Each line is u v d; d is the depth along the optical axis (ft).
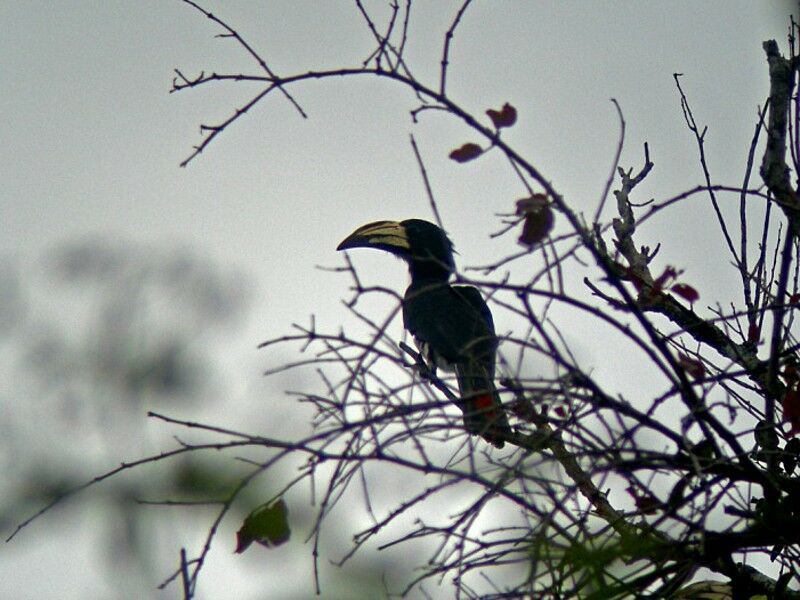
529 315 25.07
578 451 25.94
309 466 25.38
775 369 27.48
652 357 25.62
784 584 27.91
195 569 24.62
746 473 26.68
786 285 27.14
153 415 25.84
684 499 25.81
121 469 26.55
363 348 25.31
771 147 28.89
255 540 27.30
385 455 25.04
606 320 25.44
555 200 25.13
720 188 27.61
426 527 25.39
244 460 25.44
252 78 27.76
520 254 25.44
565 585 25.09
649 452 26.03
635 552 25.35
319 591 25.16
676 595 28.84
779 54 30.55
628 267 31.71
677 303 32.32
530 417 26.03
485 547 25.44
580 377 25.27
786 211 28.07
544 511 24.67
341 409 25.08
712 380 26.27
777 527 26.76
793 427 28.14
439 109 26.22
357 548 25.25
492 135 25.57
